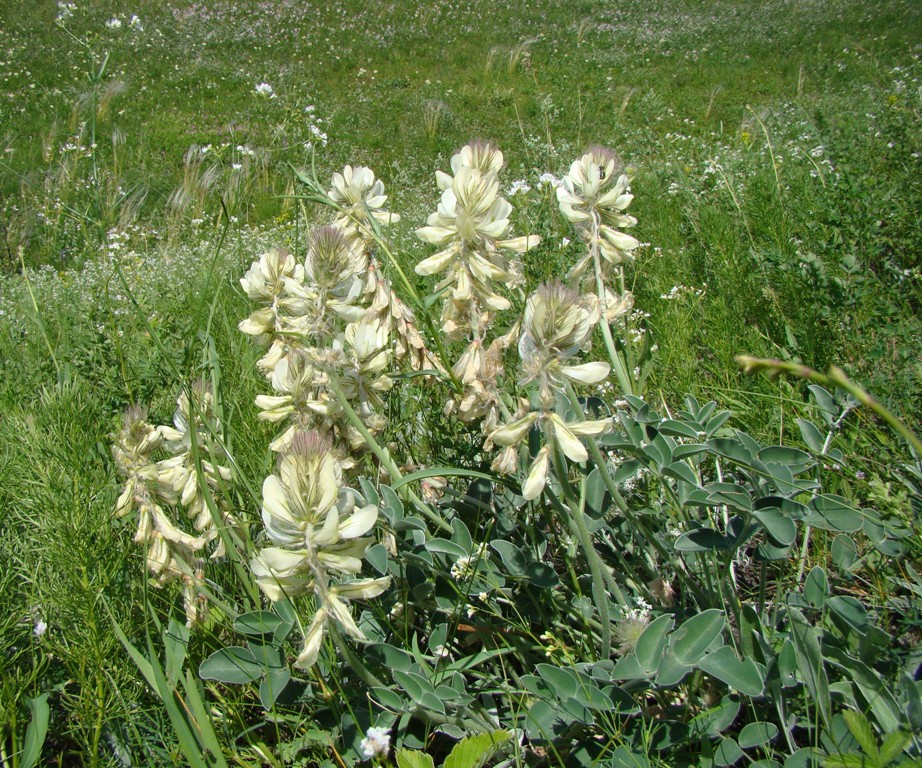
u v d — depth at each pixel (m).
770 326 3.22
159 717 1.76
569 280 2.10
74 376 3.08
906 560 1.93
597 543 2.04
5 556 2.13
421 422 2.49
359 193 2.09
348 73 15.73
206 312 3.86
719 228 4.11
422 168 8.45
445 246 1.98
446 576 1.82
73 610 1.81
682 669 1.42
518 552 1.77
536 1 21.28
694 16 19.69
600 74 14.96
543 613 1.88
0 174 8.38
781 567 2.02
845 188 3.89
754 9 19.83
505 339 1.91
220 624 1.94
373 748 1.52
